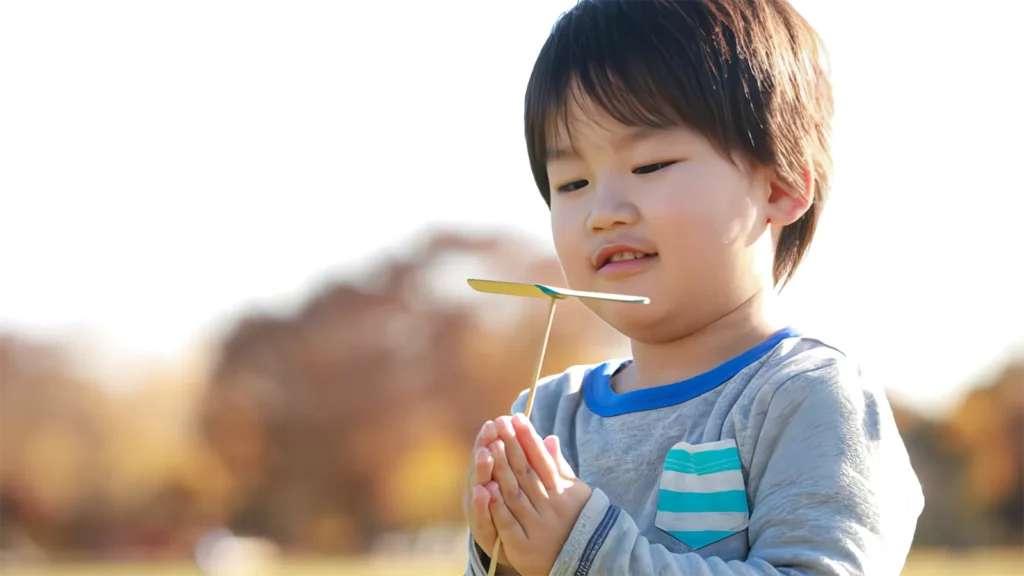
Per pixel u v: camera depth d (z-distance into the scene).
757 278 2.27
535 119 2.40
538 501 1.92
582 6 2.40
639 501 2.19
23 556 54.97
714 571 1.90
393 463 58.84
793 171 2.32
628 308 2.23
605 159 2.26
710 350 2.27
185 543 57.31
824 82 2.50
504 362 57.72
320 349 58.97
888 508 2.00
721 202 2.21
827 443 2.02
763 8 2.39
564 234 2.32
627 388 2.39
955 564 29.64
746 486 2.08
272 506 59.12
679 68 2.21
